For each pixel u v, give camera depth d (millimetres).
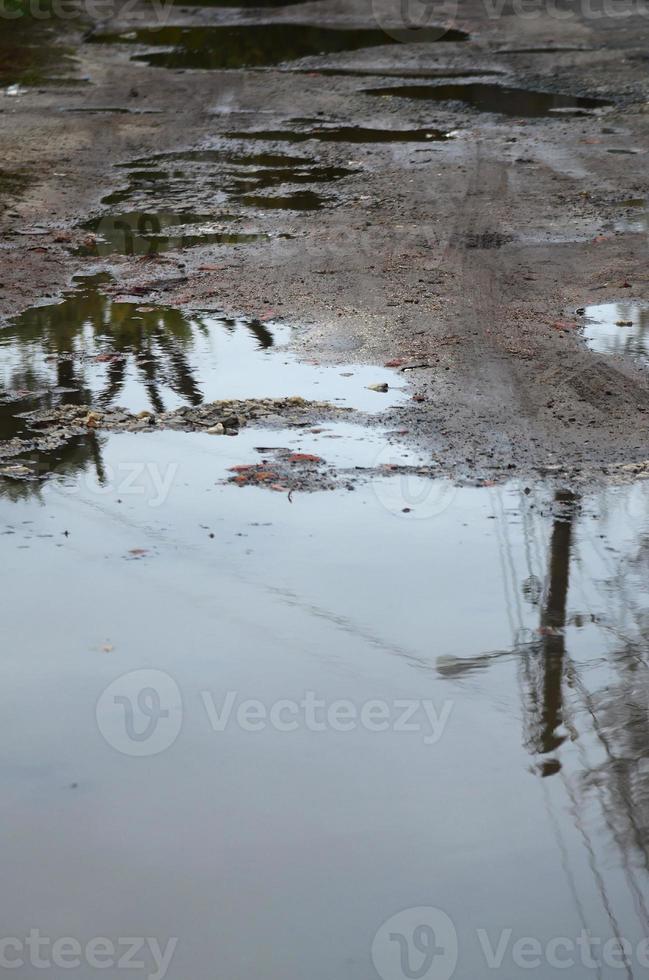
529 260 9961
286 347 7887
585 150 13938
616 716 3883
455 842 3256
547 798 3455
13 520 5383
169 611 4559
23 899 3047
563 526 5344
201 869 3150
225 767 3592
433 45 19875
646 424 6625
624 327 8344
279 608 4594
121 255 10086
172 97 16797
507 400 6961
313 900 3041
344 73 18250
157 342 7988
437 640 4371
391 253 10133
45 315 8570
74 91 17141
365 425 6566
